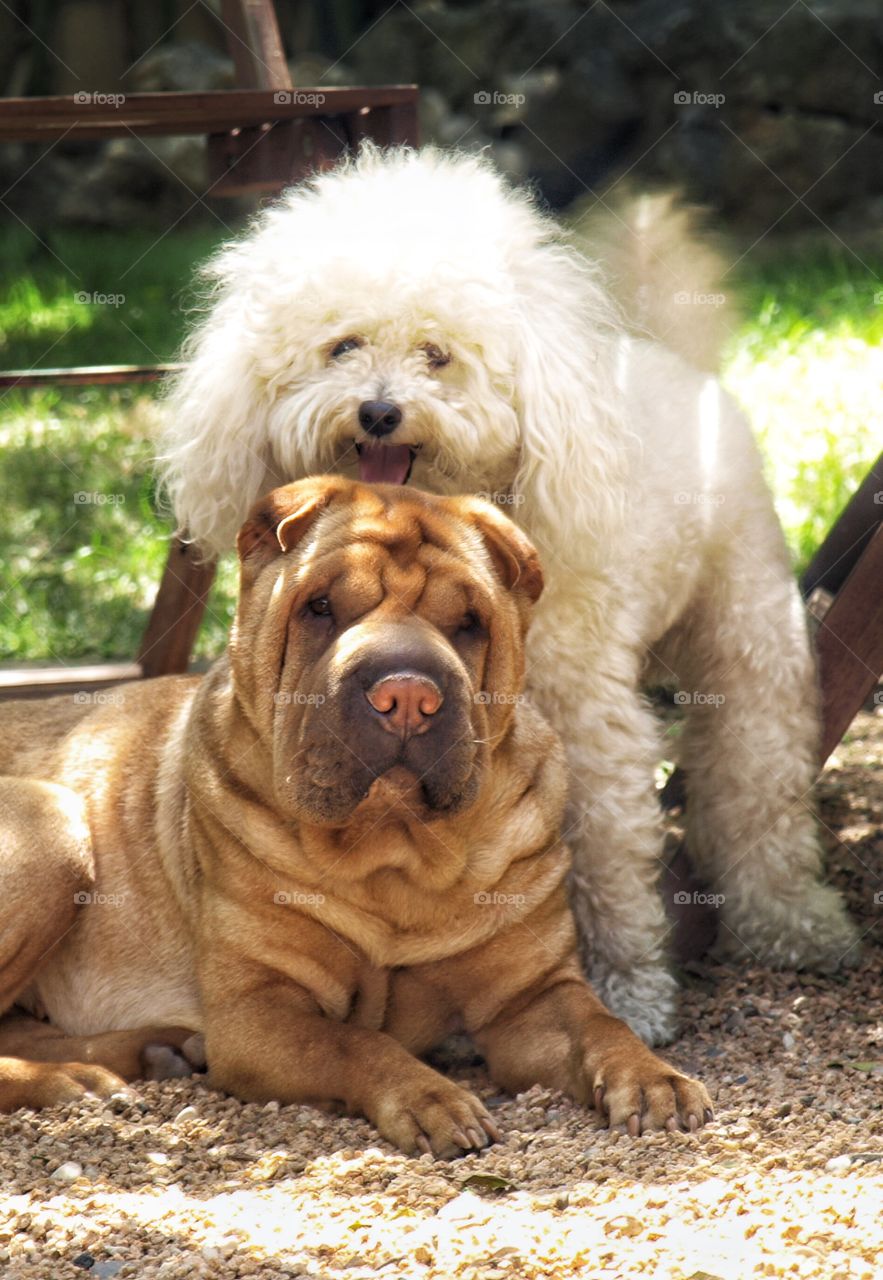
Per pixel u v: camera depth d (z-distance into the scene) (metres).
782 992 4.45
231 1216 2.88
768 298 11.66
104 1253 2.73
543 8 16.23
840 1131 3.23
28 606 7.45
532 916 3.67
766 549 4.61
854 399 9.22
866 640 4.66
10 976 3.72
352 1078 3.36
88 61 17.56
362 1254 2.66
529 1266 2.56
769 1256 2.54
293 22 17.70
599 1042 3.47
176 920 3.87
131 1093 3.52
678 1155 3.11
